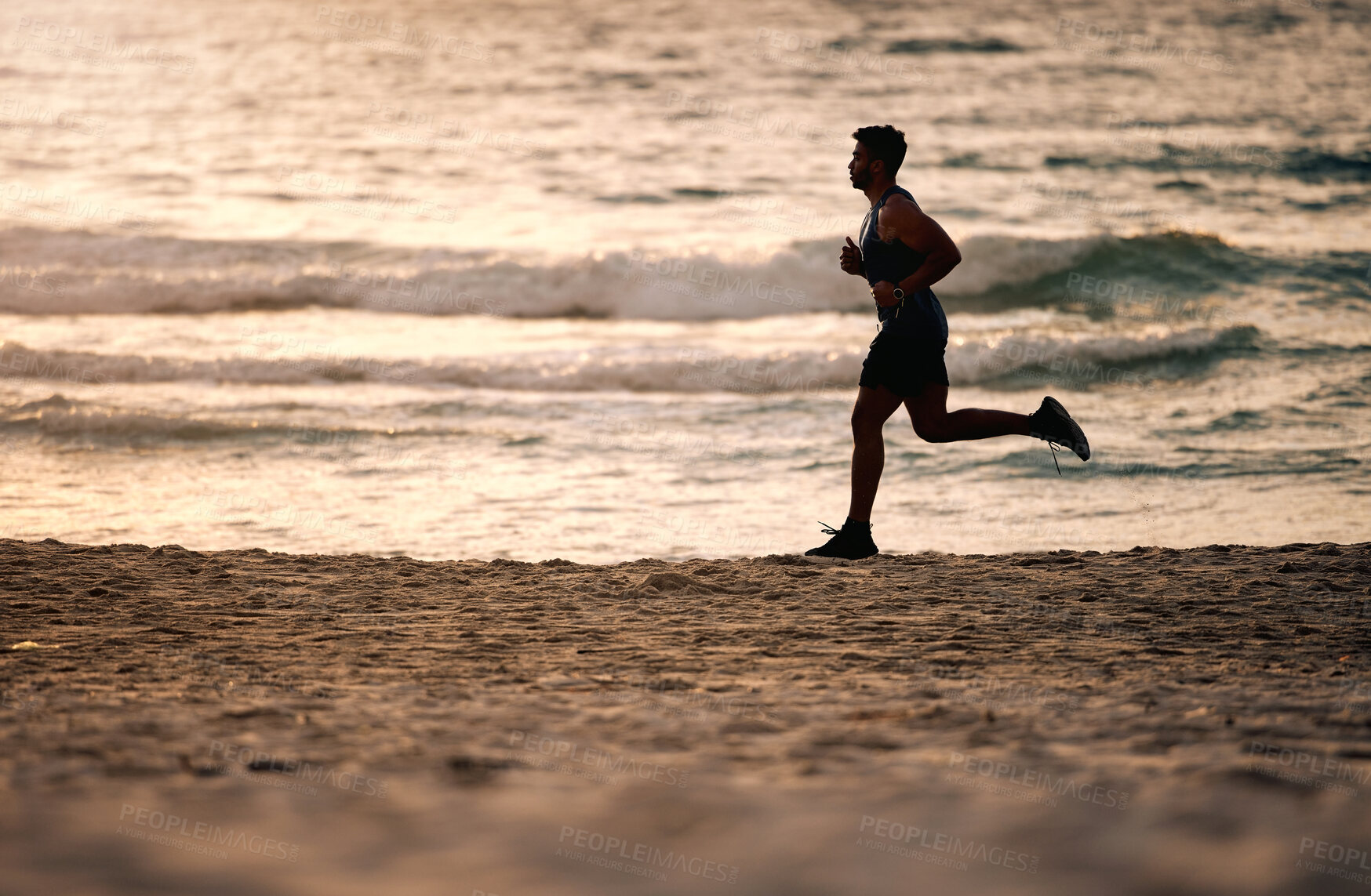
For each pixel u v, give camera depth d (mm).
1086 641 13078
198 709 8773
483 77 114375
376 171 80312
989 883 4734
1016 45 133000
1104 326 52719
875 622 14195
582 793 6027
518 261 57625
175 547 19359
